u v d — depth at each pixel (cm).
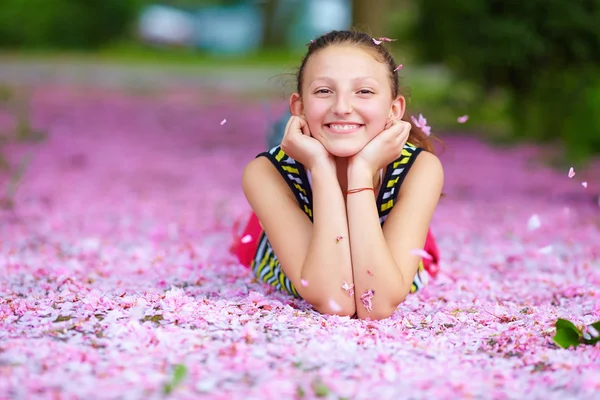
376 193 355
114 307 324
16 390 230
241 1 3809
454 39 1172
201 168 994
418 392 241
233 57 3475
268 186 347
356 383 245
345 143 330
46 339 280
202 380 242
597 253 530
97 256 495
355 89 329
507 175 950
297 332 299
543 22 1059
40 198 732
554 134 1209
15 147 1074
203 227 616
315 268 326
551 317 338
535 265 488
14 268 439
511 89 1227
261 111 1698
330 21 3891
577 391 244
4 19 3133
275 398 230
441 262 496
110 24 3312
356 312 335
